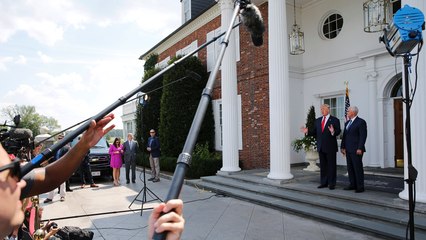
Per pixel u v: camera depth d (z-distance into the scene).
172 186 0.93
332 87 11.30
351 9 10.74
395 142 9.73
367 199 6.28
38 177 1.44
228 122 11.02
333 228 5.88
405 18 3.42
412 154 5.69
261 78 12.52
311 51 12.12
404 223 5.21
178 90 14.77
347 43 10.87
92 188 11.33
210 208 7.68
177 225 0.87
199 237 5.68
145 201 8.45
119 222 6.90
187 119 14.77
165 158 14.46
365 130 6.96
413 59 5.54
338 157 11.30
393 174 8.87
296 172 10.34
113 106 1.50
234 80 11.09
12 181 0.81
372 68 9.94
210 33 15.34
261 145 12.54
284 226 6.12
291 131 11.95
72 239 3.62
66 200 9.21
